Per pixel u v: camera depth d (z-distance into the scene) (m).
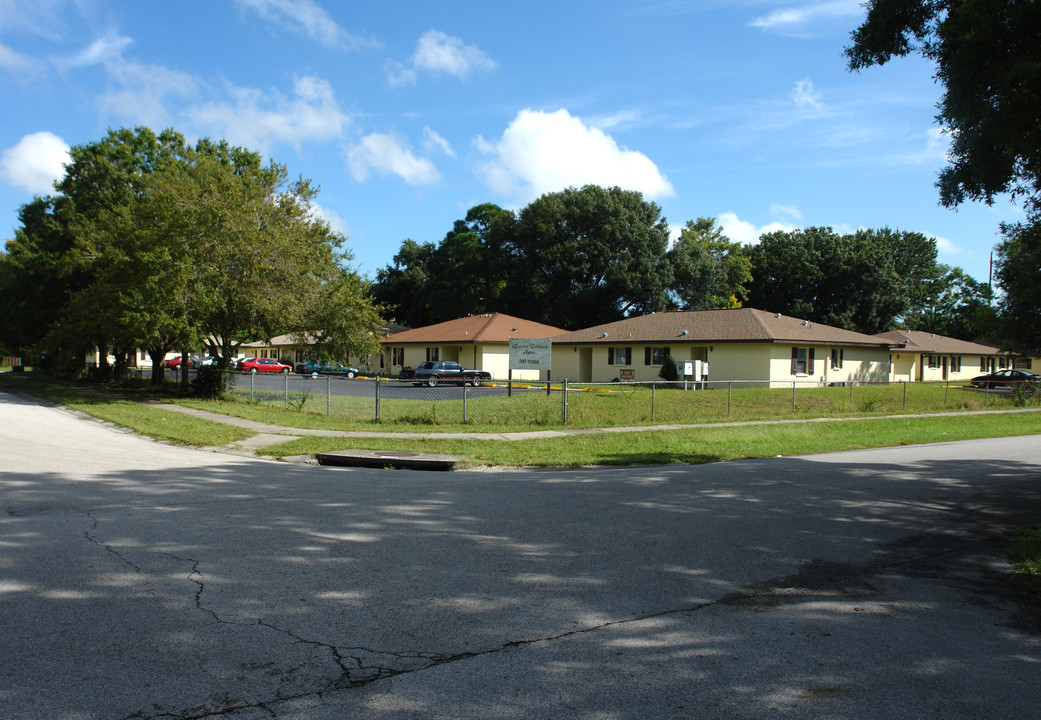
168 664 3.77
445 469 12.21
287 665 3.80
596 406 23.62
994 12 7.25
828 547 6.66
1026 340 13.42
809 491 9.63
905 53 9.34
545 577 5.45
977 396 34.22
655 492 9.34
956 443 17.42
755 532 7.14
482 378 40.53
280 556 5.84
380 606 4.73
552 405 23.52
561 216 59.66
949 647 4.33
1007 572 6.03
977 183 8.57
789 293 65.12
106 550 5.89
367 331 26.20
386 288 79.25
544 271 61.75
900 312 63.97
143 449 13.15
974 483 10.65
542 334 47.97
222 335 26.25
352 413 21.58
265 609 4.61
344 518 7.33
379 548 6.16
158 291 22.27
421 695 3.49
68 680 3.56
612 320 58.81
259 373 55.25
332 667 3.79
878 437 17.83
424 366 39.72
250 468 11.13
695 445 15.28
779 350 35.53
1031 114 7.21
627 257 57.41
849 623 4.70
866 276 61.38
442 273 71.00
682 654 4.09
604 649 4.12
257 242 23.94
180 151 34.62
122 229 25.59
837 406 27.58
